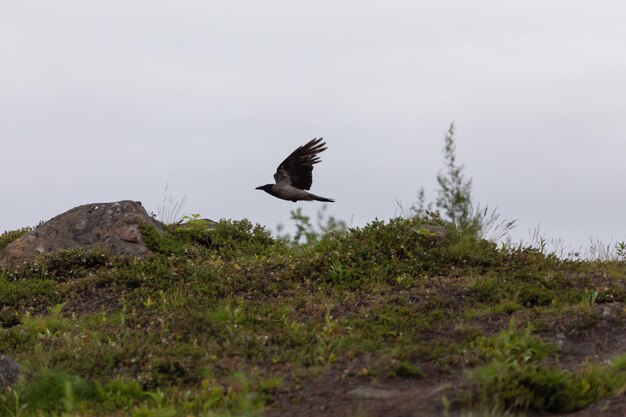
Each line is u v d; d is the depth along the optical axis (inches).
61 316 684.1
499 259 748.6
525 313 631.2
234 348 580.4
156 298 707.4
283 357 564.4
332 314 650.2
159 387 523.5
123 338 601.9
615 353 564.7
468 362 537.3
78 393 514.9
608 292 671.1
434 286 695.7
